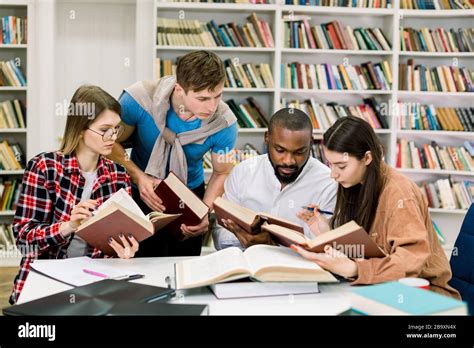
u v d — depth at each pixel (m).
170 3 4.73
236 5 4.77
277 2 4.79
